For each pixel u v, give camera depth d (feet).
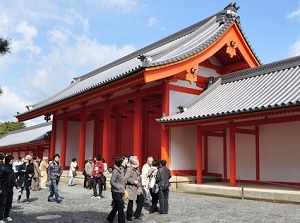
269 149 60.39
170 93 65.72
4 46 25.48
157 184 36.42
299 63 58.75
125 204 43.80
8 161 32.89
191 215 35.47
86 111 91.61
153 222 32.04
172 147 64.44
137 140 66.69
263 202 44.98
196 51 64.18
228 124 55.21
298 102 41.63
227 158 66.44
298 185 55.01
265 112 46.01
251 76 65.46
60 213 37.19
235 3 75.15
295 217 33.99
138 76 59.72
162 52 65.41
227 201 46.14
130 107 87.10
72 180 74.74
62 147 102.53
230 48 70.95
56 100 94.73
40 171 62.44
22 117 116.78
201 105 62.44
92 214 36.55
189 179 62.03
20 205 43.14
